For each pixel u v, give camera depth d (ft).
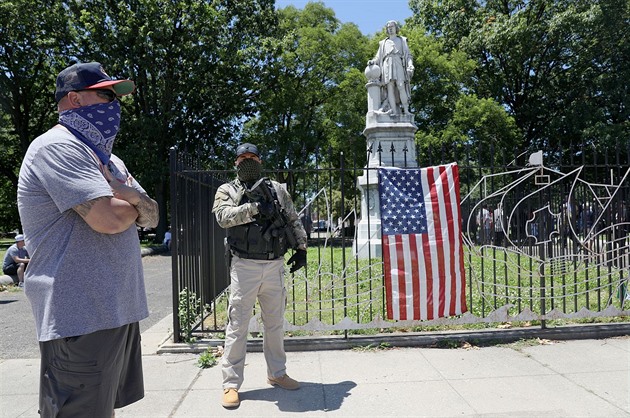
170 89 80.84
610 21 78.79
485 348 16.98
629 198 19.21
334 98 86.79
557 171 19.12
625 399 12.27
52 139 6.98
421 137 74.79
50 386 6.91
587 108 83.41
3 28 77.61
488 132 78.59
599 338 17.92
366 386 13.60
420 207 17.74
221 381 14.33
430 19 98.78
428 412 11.78
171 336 18.53
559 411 11.63
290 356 16.60
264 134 93.76
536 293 23.94
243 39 86.02
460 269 17.78
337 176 83.71
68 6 79.71
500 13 88.58
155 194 85.87
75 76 7.39
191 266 19.79
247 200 12.87
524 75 94.89
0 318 25.14
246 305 12.71
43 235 6.97
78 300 6.86
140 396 8.30
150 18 73.87
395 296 17.47
